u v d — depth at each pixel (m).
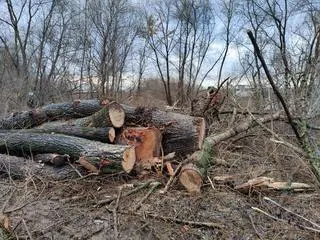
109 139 5.23
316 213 4.07
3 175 5.04
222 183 4.68
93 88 19.09
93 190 4.46
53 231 3.69
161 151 5.30
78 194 4.37
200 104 6.86
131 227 3.71
